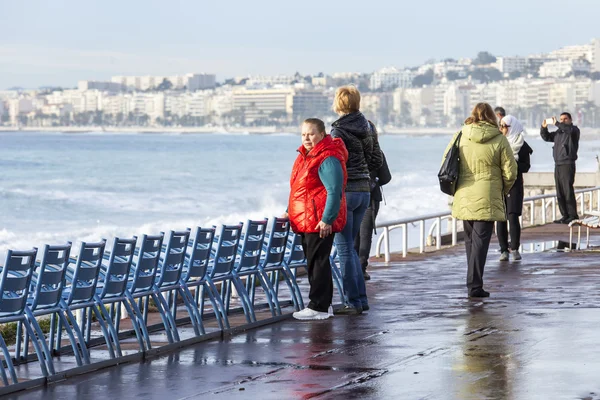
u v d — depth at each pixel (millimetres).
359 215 14281
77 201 71625
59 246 10391
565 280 17703
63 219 61812
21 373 10906
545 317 13500
